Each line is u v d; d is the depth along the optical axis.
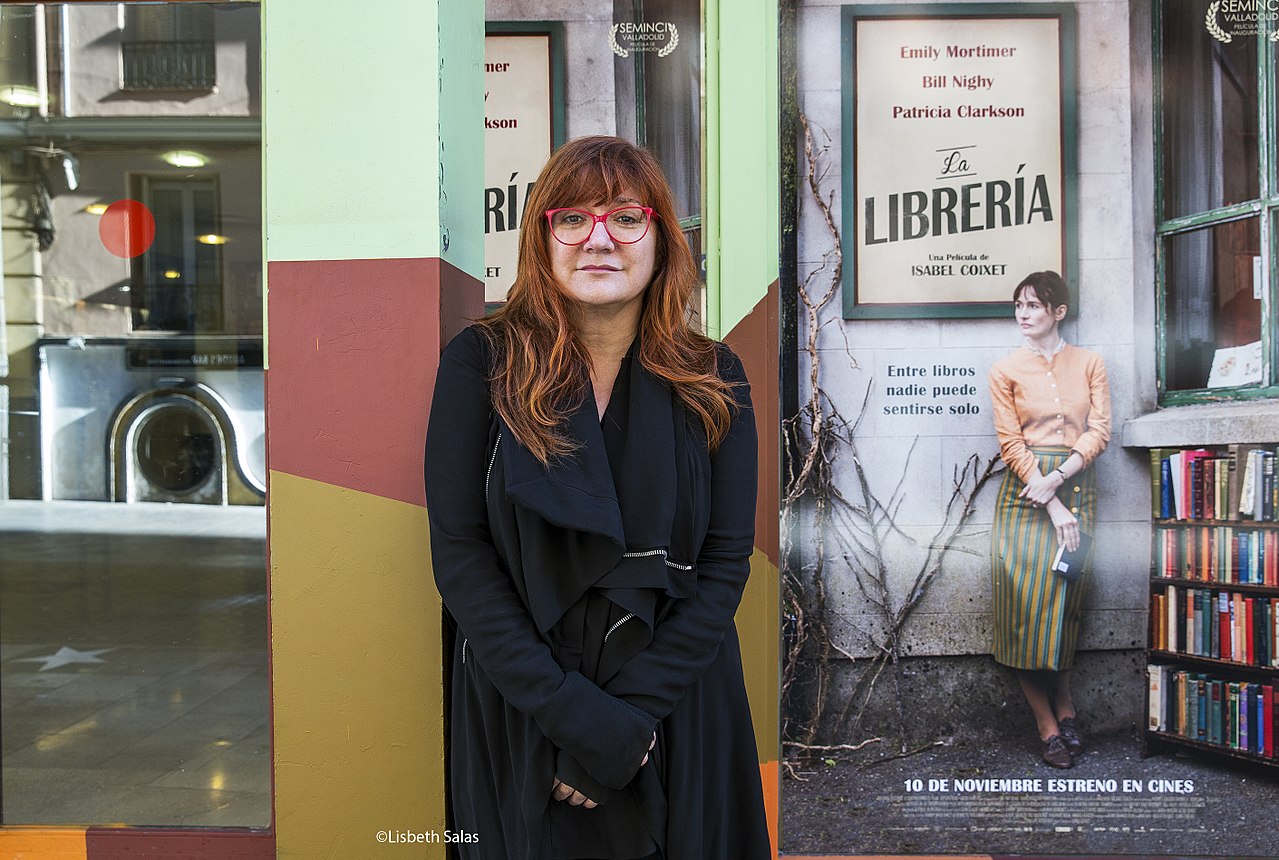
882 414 2.76
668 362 1.53
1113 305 2.75
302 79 1.81
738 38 2.66
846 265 2.75
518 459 1.40
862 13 2.72
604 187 1.49
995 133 2.74
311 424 1.83
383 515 1.83
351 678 1.84
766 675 2.65
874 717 2.76
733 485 1.51
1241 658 2.70
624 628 1.42
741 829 1.57
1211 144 2.72
